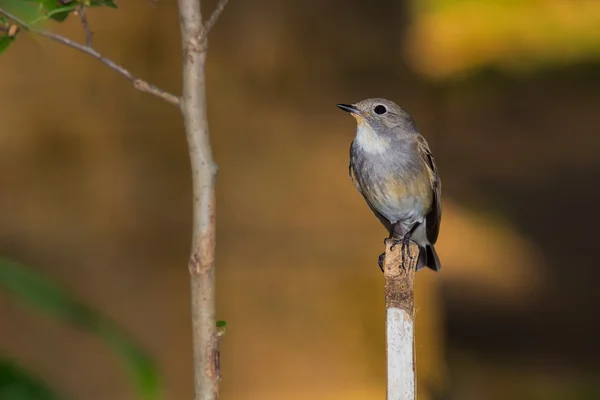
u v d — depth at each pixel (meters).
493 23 49.31
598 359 17.00
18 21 3.38
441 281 20.03
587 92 40.75
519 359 17.25
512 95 40.72
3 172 10.80
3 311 9.65
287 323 11.38
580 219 25.66
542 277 21.06
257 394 10.91
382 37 14.97
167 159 11.36
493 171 30.94
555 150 33.50
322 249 11.91
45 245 10.63
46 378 9.12
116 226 10.98
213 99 12.67
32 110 10.91
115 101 11.20
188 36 3.66
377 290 11.56
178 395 10.32
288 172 12.62
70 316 2.61
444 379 12.77
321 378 10.87
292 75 13.22
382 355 11.23
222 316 11.27
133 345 2.65
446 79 43.09
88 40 3.58
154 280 10.77
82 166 11.03
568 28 49.34
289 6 13.30
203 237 3.70
